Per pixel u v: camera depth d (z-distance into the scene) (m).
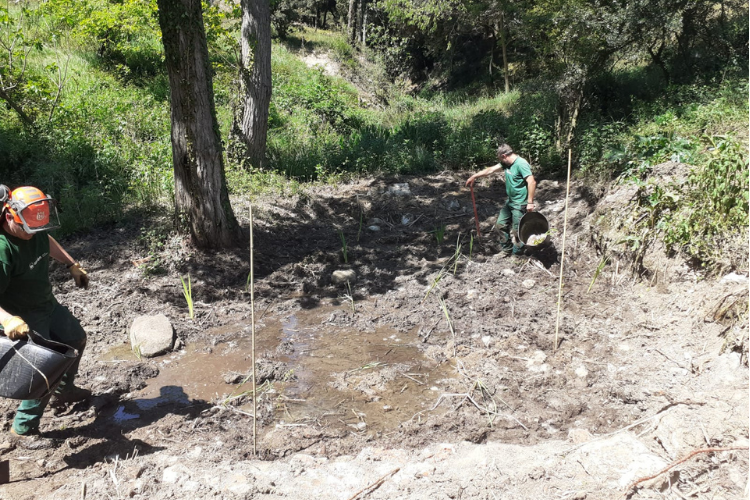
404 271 7.46
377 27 26.58
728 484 3.43
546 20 12.63
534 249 7.50
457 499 3.56
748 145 7.52
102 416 4.61
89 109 11.88
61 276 6.98
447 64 25.23
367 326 6.17
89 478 3.81
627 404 4.57
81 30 14.80
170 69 7.02
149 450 4.16
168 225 8.01
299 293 7.00
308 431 4.37
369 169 11.76
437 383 5.09
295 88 17.98
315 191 10.38
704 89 11.54
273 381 5.16
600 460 3.72
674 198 6.40
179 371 5.34
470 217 9.17
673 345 5.21
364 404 4.80
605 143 10.01
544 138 11.56
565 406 4.61
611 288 6.52
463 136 13.19
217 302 6.70
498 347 5.58
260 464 4.02
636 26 11.01
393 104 20.75
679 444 3.81
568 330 5.80
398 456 4.07
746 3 13.96
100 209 8.59
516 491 3.58
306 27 30.56
